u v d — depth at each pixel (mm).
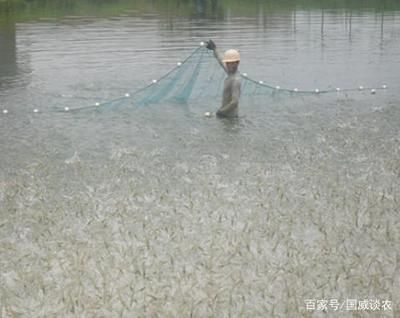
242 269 5723
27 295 5406
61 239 6496
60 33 26156
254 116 12680
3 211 7379
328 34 26094
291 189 7906
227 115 12461
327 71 17984
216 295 5285
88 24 29500
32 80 16766
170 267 5793
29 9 36469
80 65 18906
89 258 6012
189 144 10602
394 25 28750
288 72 17828
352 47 22625
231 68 12438
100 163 9516
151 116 12703
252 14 34375
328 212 7055
